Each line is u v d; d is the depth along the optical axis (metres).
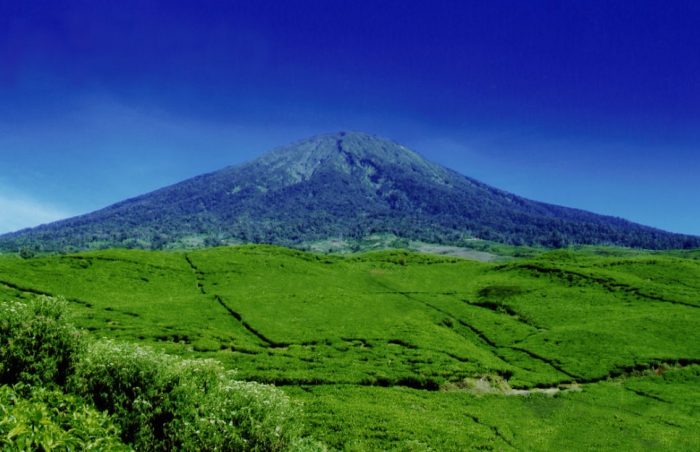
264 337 60.28
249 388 20.77
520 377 53.84
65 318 21.05
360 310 75.69
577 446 38.78
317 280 95.75
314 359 53.06
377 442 34.28
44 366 19.47
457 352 58.97
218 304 72.69
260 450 18.77
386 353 56.94
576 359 59.91
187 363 21.20
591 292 90.00
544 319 76.94
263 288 86.12
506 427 40.84
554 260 119.25
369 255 129.50
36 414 12.33
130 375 19.69
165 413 19.02
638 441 40.50
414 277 107.38
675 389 53.22
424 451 33.22
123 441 18.17
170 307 67.88
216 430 18.22
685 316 74.94
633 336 66.81
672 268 105.56
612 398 50.03
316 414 38.09
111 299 70.94
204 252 108.44
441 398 46.28
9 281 68.06
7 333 19.44
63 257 86.06
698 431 43.00
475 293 93.25
